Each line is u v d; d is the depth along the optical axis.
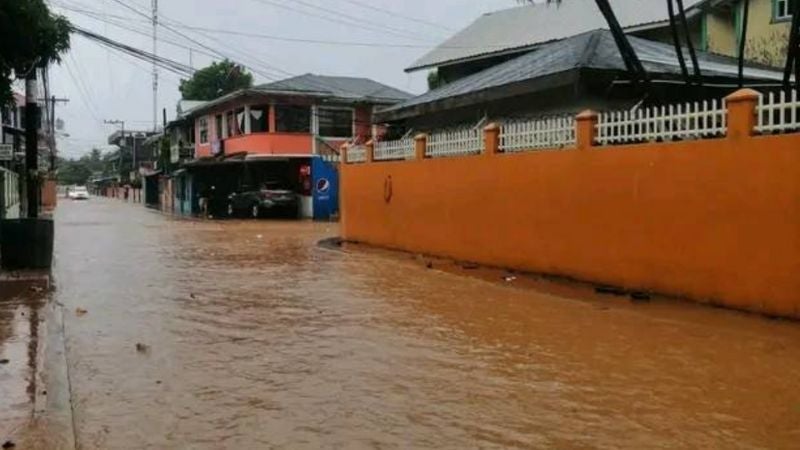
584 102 16.47
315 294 12.62
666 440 5.52
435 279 14.47
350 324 9.93
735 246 10.26
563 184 13.55
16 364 7.49
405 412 6.18
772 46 22.38
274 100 37.81
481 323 9.96
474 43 31.36
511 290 12.89
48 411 6.08
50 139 53.41
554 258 13.84
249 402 6.46
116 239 25.30
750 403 6.38
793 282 9.48
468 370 7.53
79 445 5.43
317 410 6.23
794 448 5.35
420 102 20.66
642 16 25.86
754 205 9.97
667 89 16.16
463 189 16.72
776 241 9.68
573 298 11.86
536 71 17.05
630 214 12.07
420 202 18.64
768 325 9.38
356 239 22.27
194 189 48.97
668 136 11.50
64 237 26.28
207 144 45.88
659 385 6.95
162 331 9.48
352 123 39.22
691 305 10.83
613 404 6.38
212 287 13.51
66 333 9.33
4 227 14.95
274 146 37.47
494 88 17.50
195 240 24.73
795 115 9.58
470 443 5.47
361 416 6.07
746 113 10.11
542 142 14.30
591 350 8.35
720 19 24.34
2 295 12.15
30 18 13.37
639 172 11.88
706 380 7.10
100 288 13.37
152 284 13.91
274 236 26.41
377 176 20.83
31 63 14.73
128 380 7.14
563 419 6.00
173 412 6.18
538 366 7.67
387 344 8.70
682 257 11.12
